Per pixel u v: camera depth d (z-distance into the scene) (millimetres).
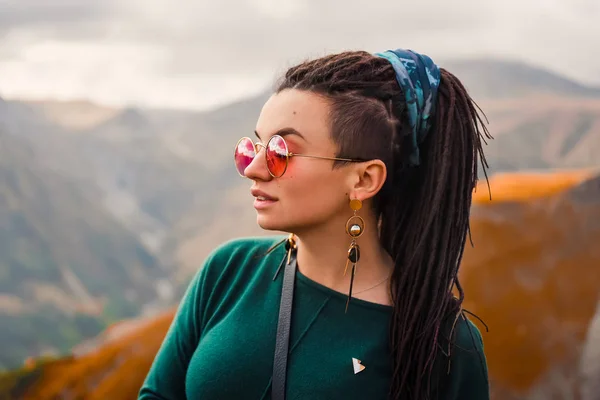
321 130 2018
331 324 2109
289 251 2238
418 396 2070
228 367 2096
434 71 2135
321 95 2025
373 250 2193
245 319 2166
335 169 2031
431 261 2115
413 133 2092
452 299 2123
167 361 2324
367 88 2031
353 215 2125
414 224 2172
